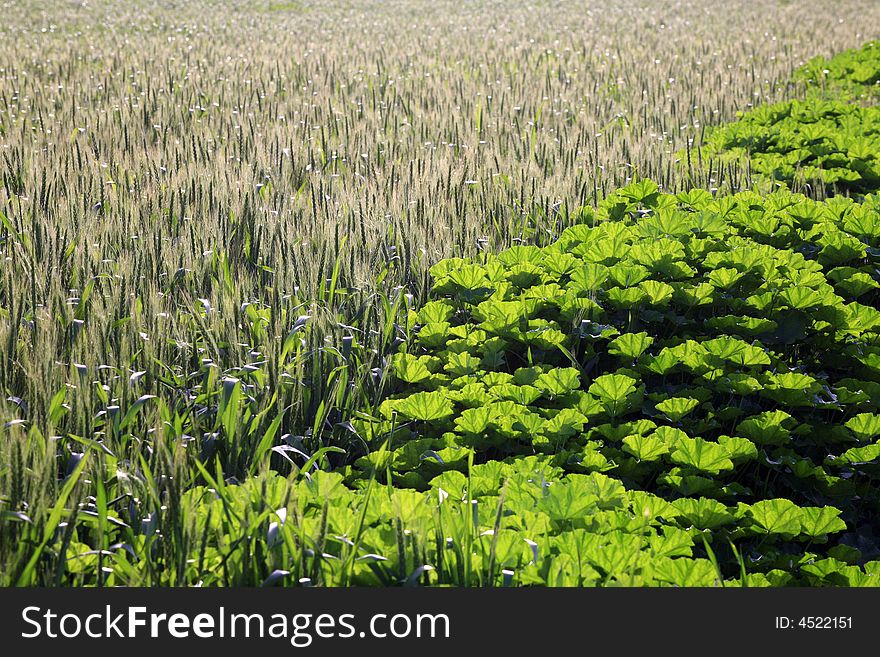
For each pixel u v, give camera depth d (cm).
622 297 433
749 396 410
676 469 328
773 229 519
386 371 382
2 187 529
